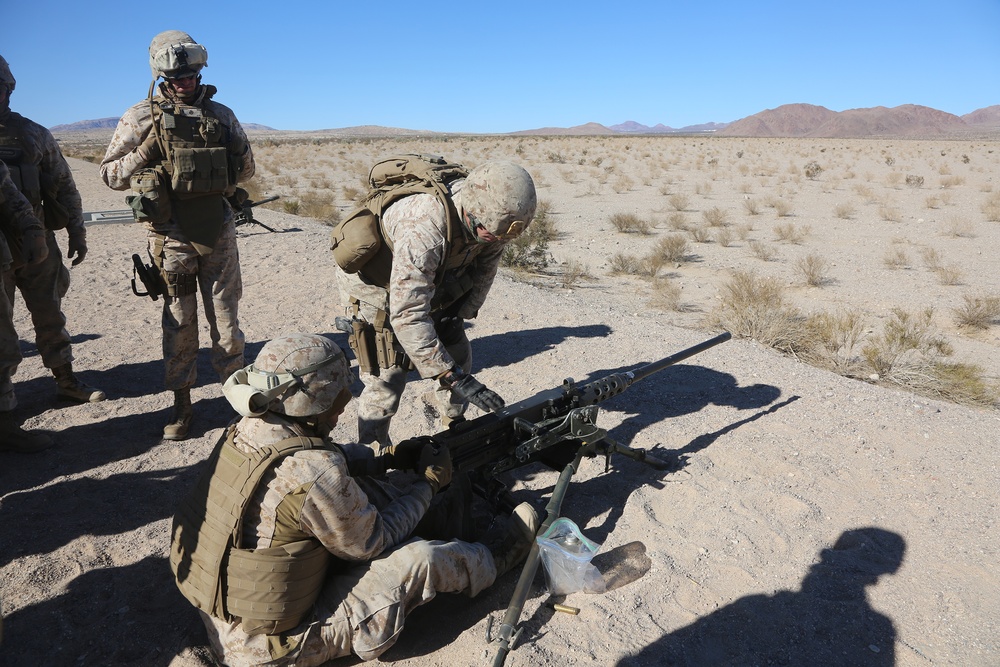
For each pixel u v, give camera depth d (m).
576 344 6.00
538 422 3.14
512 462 3.13
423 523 2.86
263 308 7.05
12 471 3.79
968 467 3.72
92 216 11.93
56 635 2.61
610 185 26.31
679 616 2.72
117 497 3.56
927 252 12.79
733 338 6.85
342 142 82.44
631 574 2.96
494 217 2.64
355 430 4.29
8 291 4.25
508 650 2.44
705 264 12.73
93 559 3.05
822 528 3.23
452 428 2.89
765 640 2.60
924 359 6.84
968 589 2.81
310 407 2.19
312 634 2.22
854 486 3.59
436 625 2.70
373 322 3.13
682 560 3.05
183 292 4.02
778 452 3.92
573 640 2.60
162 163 3.78
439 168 2.88
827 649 2.55
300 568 2.15
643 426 4.33
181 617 2.71
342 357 2.26
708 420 4.37
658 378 5.11
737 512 3.36
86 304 7.04
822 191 24.05
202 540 2.16
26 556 3.06
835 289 10.85
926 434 4.09
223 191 4.05
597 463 3.89
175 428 4.17
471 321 6.69
